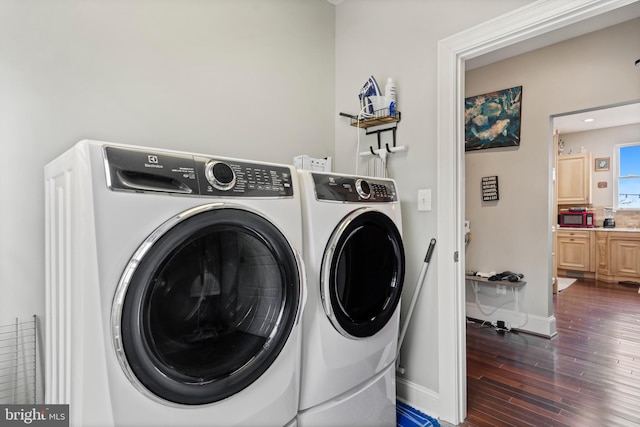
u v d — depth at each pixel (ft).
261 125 6.68
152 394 2.75
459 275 5.90
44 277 4.28
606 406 6.34
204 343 3.17
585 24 9.05
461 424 5.81
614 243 17.46
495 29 5.26
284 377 3.73
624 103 9.31
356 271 4.83
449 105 5.84
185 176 3.03
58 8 4.44
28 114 4.23
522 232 11.02
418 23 6.38
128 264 2.65
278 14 6.98
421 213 6.33
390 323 5.27
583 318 11.68
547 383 7.21
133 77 5.07
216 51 6.02
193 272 3.10
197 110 5.77
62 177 3.26
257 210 3.51
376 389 5.00
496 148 11.62
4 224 4.10
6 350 4.10
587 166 19.08
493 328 10.96
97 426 2.55
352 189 4.75
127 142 5.00
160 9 5.36
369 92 6.89
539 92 10.71
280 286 3.68
